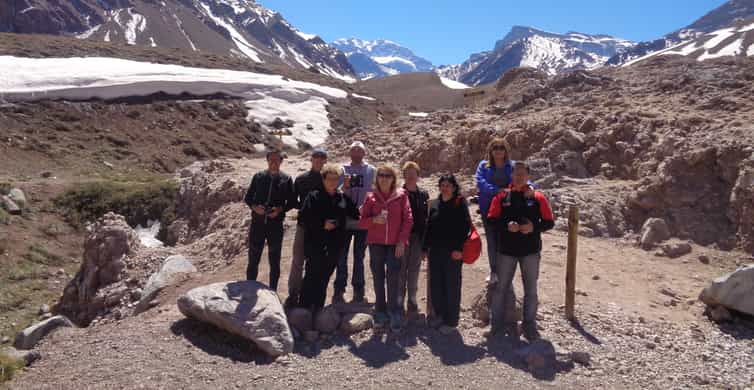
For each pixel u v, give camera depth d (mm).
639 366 5555
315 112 48188
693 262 8844
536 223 5973
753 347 6125
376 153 20484
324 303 6840
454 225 6246
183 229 17828
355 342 6160
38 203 19234
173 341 6164
